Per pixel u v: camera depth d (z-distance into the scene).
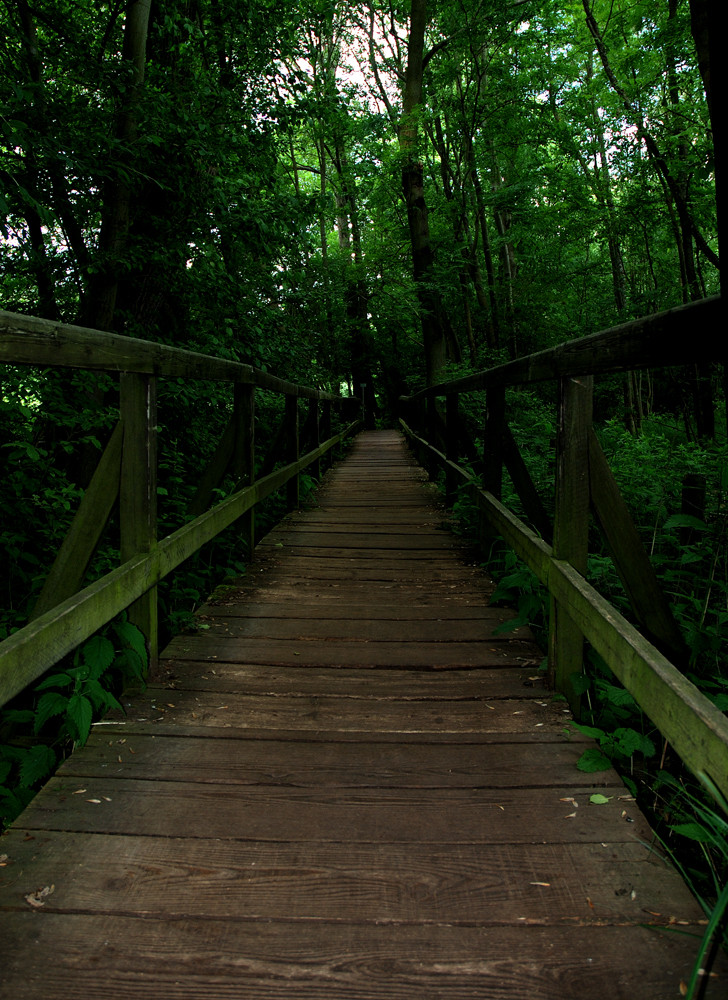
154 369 2.60
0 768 2.07
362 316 19.84
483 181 18.88
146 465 2.56
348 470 10.23
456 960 1.32
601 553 4.19
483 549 4.50
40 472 3.61
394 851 1.66
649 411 14.12
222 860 1.62
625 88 10.42
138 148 5.33
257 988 1.25
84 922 1.40
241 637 3.23
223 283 6.47
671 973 1.29
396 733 2.30
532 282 17.11
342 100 7.19
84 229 6.13
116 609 2.25
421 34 14.62
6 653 1.55
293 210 6.66
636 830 1.75
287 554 4.88
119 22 6.70
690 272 10.59
